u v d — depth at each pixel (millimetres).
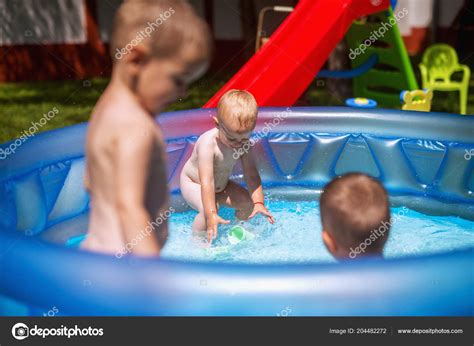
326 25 4430
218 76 9203
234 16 9656
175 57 1742
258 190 2926
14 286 1681
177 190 3291
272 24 8758
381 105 6691
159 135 1859
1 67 9156
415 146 3293
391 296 1563
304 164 3457
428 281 1591
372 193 1817
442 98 7582
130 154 1761
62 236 2768
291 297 1544
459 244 2766
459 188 3180
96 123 1848
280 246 2729
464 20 10031
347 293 1550
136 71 1771
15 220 2535
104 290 1602
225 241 2762
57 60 9336
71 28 9328
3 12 9031
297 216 3113
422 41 10523
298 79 4277
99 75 9445
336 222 1807
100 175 1838
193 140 3326
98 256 1652
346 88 7090
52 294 1634
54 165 2873
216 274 1575
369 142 3379
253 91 4141
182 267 1600
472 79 8625
